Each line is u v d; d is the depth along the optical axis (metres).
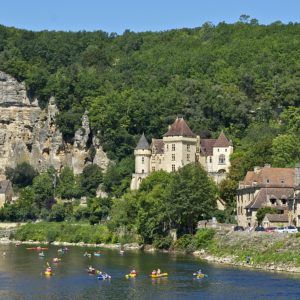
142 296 167.25
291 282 179.50
